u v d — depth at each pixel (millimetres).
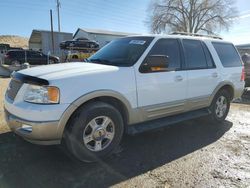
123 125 3941
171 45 4668
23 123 3271
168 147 4352
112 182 3207
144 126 4227
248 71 9969
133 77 3957
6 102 3721
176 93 4594
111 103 3887
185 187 3148
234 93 5949
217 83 5414
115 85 3736
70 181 3191
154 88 4223
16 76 3682
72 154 3545
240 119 6324
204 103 5234
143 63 4125
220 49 5715
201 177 3389
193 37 5199
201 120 5949
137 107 4043
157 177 3359
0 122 5215
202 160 3891
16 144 4184
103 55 4598
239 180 3336
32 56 25125
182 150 4246
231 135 5074
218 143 4613
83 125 3447
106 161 3756
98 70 3680
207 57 5312
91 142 3639
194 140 4727
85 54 26719
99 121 3668
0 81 12414
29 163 3592
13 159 3691
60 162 3646
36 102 3264
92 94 3482
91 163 3666
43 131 3207
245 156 4070
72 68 3729
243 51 14227
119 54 4402
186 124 5703
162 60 3988
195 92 4961
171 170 3555
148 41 4410
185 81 4715
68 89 3320
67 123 3455
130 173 3438
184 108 4828
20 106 3330
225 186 3188
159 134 4988
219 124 5801
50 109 3205
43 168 3469
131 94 3932
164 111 4477
